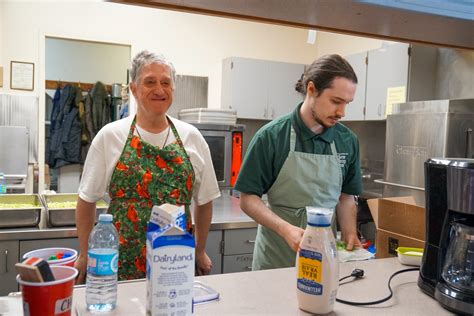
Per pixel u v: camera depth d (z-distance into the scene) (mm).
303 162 1538
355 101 3701
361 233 3100
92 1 3572
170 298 756
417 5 946
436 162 1052
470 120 2539
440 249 1031
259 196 1552
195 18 3953
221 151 3289
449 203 1005
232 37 4113
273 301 961
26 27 3396
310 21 1071
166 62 1639
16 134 3340
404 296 1026
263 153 1526
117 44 3719
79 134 3932
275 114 3984
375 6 929
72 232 2273
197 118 3492
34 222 2271
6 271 2180
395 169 2873
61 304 713
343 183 1721
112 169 1625
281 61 4285
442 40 1274
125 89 3441
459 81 3084
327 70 1378
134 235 1611
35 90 3465
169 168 1659
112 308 884
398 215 1393
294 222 1548
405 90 3176
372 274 1186
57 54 4980
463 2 989
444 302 956
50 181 3975
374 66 3482
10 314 824
